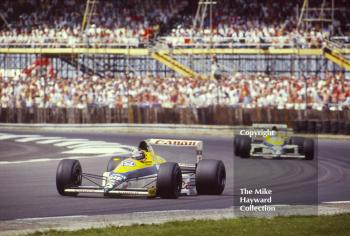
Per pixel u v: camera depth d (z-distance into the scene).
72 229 45.47
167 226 46.50
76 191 57.91
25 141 136.62
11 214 52.81
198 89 173.62
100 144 127.19
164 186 57.75
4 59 194.00
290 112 155.50
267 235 43.25
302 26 188.12
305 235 43.50
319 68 184.12
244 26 191.50
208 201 59.12
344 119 151.00
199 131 164.75
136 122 171.50
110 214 52.38
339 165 93.81
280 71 186.50
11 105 183.75
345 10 195.38
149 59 194.62
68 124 175.62
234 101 170.00
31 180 75.56
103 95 178.75
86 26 199.75
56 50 190.00
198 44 182.75
